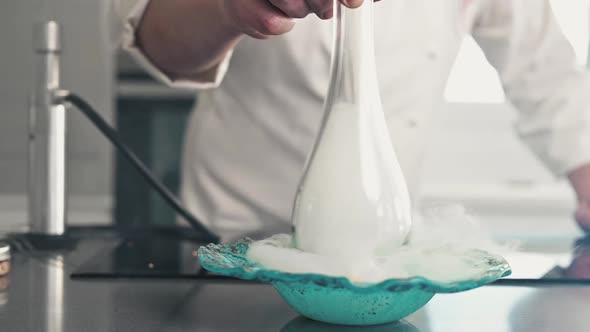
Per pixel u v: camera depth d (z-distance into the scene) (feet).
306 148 3.09
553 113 3.34
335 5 1.36
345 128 1.32
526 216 5.68
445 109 6.25
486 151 6.25
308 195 1.31
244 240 1.56
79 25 5.22
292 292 1.25
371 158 1.31
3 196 5.39
